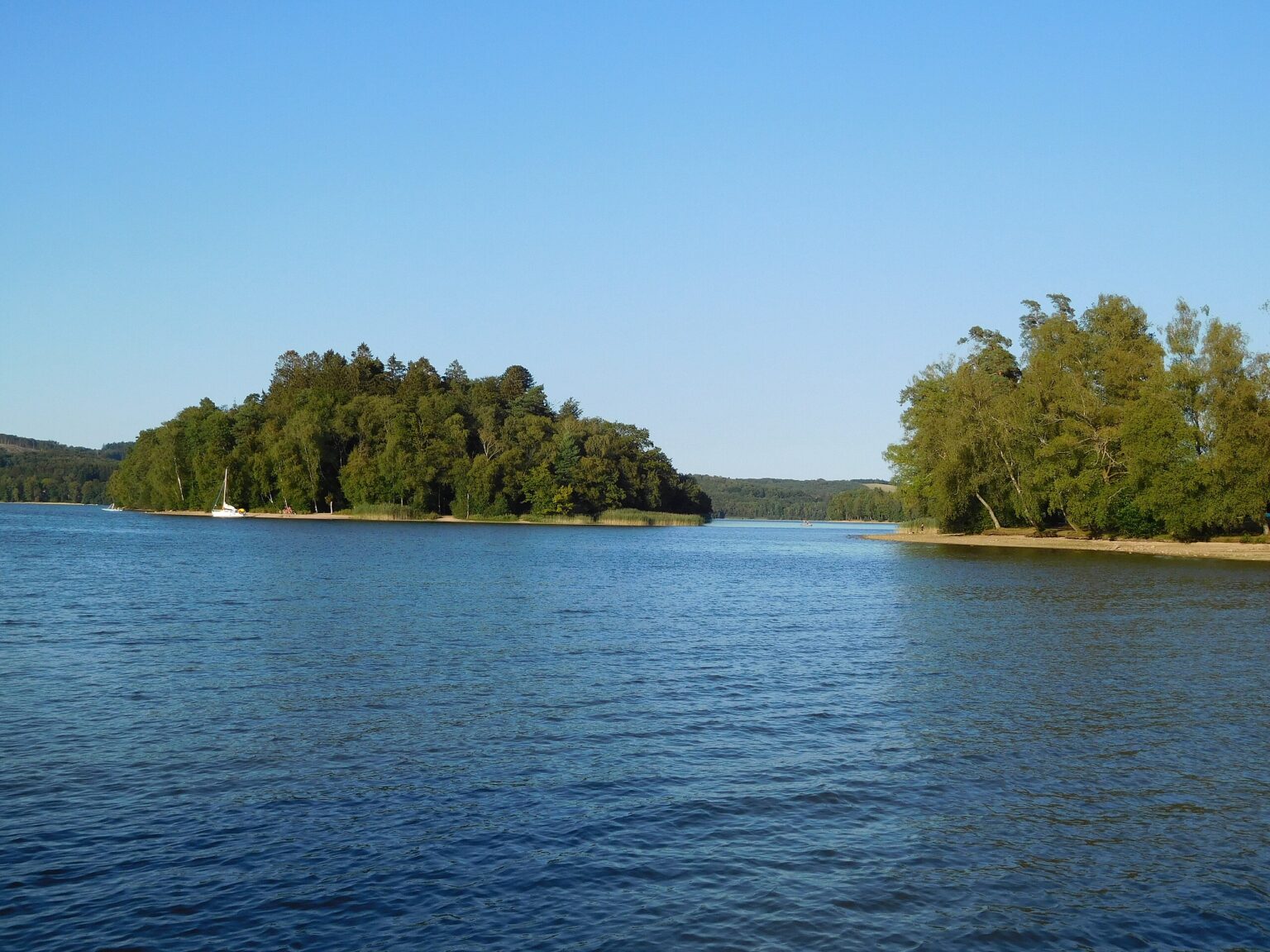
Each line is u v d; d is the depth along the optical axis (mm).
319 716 22125
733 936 11969
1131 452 92750
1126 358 99438
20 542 94312
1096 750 20141
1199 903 13070
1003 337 135125
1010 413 102688
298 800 16375
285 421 181125
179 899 12633
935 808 16484
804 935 12016
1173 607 48219
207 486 180000
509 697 24500
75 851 14102
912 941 11945
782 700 24719
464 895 12898
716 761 18984
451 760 18766
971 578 67250
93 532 118688
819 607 47250
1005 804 16734
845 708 23844
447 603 45062
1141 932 12266
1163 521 99812
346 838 14727
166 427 189250
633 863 13984
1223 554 89750
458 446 175875
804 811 16234
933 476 110750
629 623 39562
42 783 17078
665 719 22406
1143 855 14586
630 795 16844
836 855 14398
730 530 199125
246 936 11727
